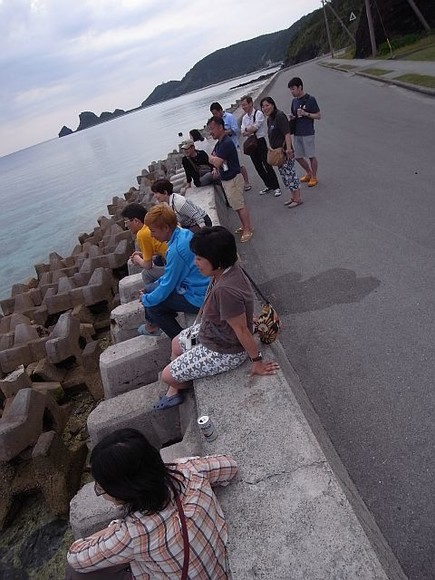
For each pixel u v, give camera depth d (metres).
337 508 2.66
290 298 6.21
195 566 2.33
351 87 26.06
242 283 3.60
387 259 6.40
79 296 10.36
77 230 25.33
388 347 4.75
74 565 2.40
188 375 4.03
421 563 2.91
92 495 3.88
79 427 6.92
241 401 3.66
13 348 8.75
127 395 4.98
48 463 5.47
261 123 10.24
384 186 9.22
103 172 48.53
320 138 15.05
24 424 6.01
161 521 2.29
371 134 13.86
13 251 24.53
